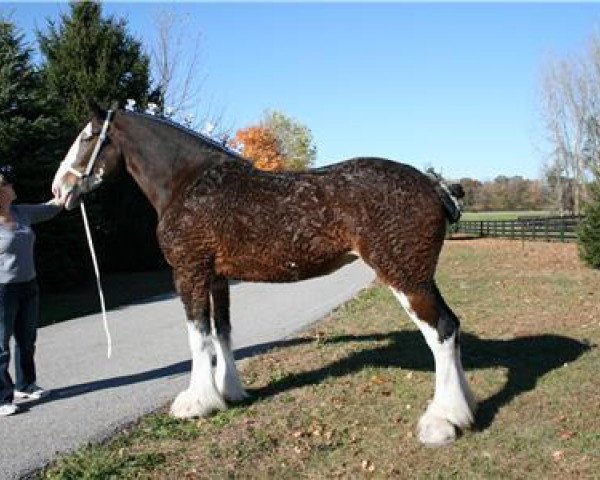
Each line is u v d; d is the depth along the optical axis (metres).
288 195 5.46
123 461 5.11
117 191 23.12
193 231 5.68
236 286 16.97
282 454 5.17
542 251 24.08
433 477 4.66
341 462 4.98
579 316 9.62
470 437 5.22
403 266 5.17
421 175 5.31
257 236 5.51
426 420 5.25
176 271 5.88
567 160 49.69
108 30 23.86
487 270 17.48
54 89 22.27
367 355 7.93
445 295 12.50
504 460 4.83
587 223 17.22
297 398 6.45
